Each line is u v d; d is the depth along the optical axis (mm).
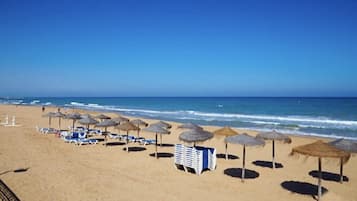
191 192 11031
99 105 94500
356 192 11547
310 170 14680
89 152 17656
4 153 16203
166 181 12297
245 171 14188
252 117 44938
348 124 34125
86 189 10891
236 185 12070
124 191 10867
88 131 25500
